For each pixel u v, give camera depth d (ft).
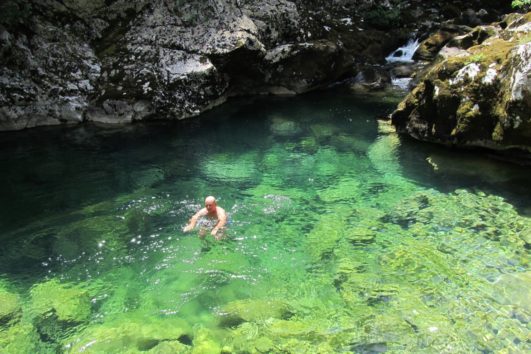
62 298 18.56
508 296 18.08
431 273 19.58
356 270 20.02
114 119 38.73
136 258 20.94
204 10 42.11
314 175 29.07
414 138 33.65
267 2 45.88
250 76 44.96
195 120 39.37
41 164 30.99
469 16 50.83
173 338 16.65
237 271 20.06
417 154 31.42
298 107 42.37
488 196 25.63
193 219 23.25
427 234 22.39
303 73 45.70
